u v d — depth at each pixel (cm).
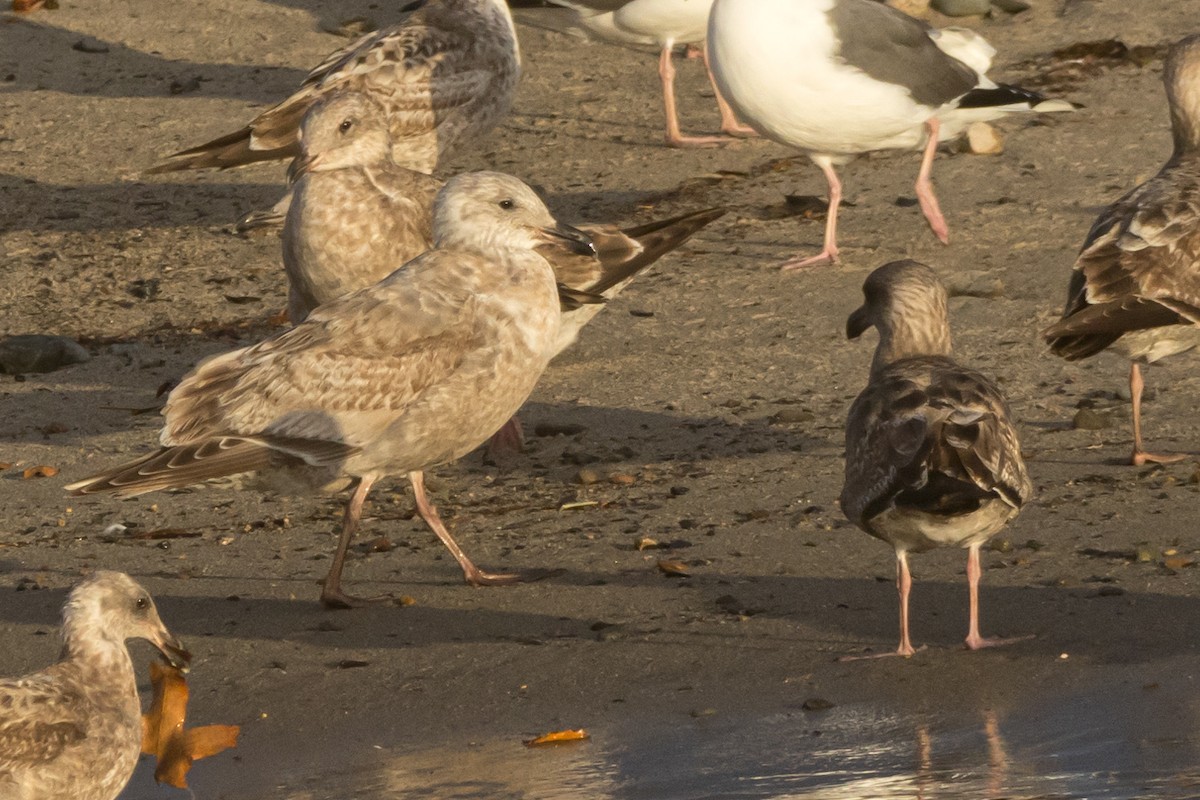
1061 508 1284
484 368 1184
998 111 1888
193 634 1140
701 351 1686
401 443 1183
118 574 956
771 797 845
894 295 1144
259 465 1159
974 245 1922
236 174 2284
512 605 1168
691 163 2258
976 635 1052
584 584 1197
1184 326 1304
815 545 1242
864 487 1016
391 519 1359
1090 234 1379
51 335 1761
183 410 1166
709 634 1098
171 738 938
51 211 2153
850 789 849
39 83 2517
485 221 1197
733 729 955
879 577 1179
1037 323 1700
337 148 1409
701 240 2000
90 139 2355
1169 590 1117
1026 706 959
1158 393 1534
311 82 1884
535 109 2466
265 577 1241
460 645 1105
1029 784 841
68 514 1380
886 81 1823
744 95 1844
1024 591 1135
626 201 2141
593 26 2298
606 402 1577
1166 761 860
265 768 941
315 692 1045
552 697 1020
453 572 1237
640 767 903
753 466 1412
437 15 1917
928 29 1978
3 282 1950
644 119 2427
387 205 1395
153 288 1925
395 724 995
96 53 2609
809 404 1547
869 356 1648
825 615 1120
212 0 2789
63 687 916
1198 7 2672
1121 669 1001
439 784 898
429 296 1180
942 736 923
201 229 2106
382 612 1167
